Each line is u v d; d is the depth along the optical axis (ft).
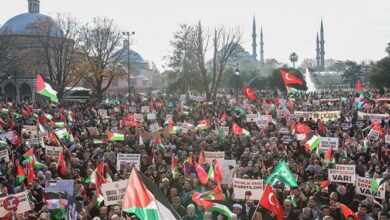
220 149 75.87
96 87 259.19
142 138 82.43
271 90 334.03
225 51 279.49
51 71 254.06
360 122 99.04
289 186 48.03
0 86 316.81
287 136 77.00
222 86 421.59
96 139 87.56
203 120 103.35
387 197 47.52
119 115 135.54
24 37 286.05
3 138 79.30
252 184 45.57
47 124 98.27
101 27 262.06
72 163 60.90
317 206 45.09
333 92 286.25
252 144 74.84
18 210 40.78
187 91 285.84
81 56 259.80
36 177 53.16
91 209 44.39
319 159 61.87
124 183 42.68
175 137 83.20
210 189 49.39
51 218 42.50
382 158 67.26
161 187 48.52
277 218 41.68
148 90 460.14
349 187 50.03
